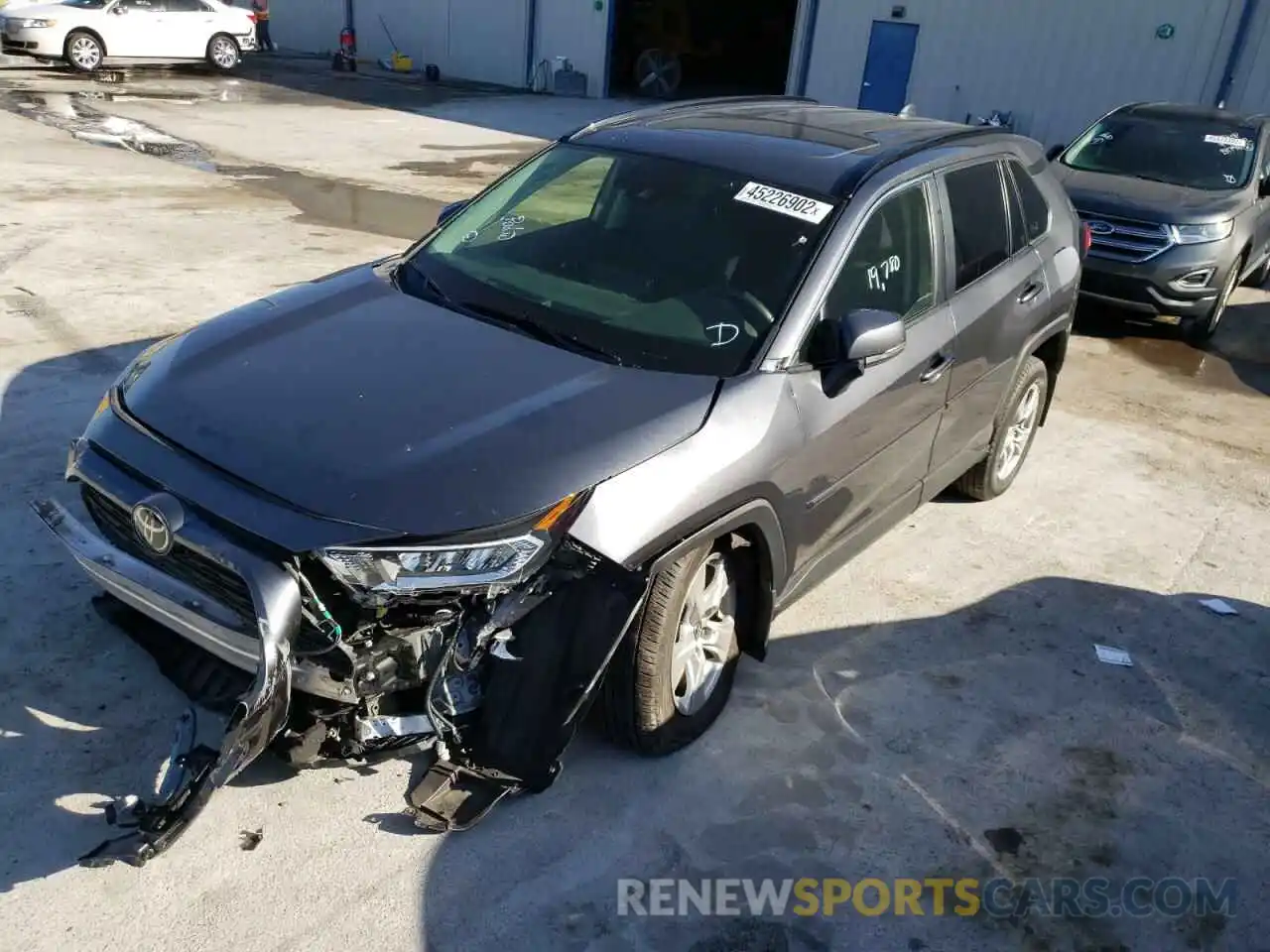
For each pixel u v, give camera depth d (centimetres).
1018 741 363
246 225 943
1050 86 1839
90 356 600
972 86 1920
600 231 383
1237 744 374
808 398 335
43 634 353
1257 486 599
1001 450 525
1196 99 1692
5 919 254
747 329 337
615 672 307
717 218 371
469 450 275
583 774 323
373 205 1098
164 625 290
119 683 335
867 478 384
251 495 263
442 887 278
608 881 287
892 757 348
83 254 802
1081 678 402
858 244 364
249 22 2266
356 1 2964
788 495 330
